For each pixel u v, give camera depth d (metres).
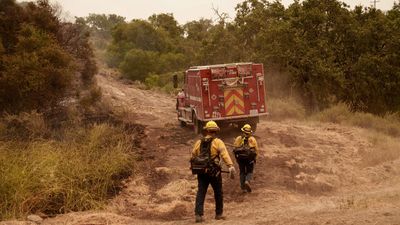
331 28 28.59
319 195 11.50
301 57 27.05
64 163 11.92
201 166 8.62
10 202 10.02
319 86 27.16
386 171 13.48
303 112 24.39
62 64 22.12
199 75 17.12
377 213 7.79
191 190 11.48
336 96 27.59
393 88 27.42
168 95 37.75
